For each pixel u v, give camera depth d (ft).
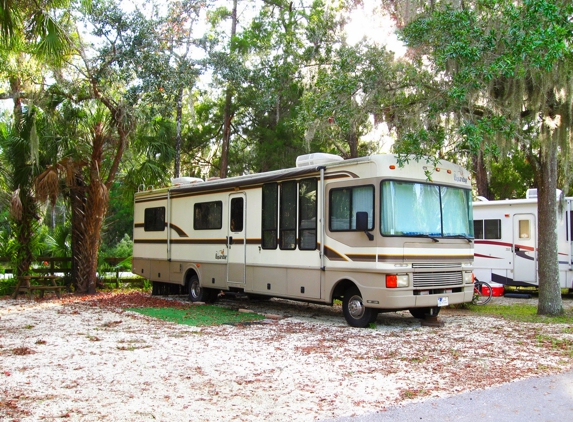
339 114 36.24
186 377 20.74
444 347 26.48
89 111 50.85
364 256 30.89
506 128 31.40
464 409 17.04
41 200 47.26
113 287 57.88
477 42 30.94
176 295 50.72
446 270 32.42
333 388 19.36
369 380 20.45
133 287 58.65
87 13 44.75
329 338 28.76
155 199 49.14
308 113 37.11
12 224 52.24
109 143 53.11
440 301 31.91
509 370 21.98
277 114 67.46
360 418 16.22
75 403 17.54
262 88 60.13
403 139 30.76
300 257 34.86
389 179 30.66
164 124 58.39
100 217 52.31
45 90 49.90
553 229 37.35
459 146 31.81
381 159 30.81
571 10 29.86
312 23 67.56
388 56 35.96
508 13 30.32
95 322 34.19
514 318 35.99
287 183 36.11
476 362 23.36
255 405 17.44
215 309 40.50
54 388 19.21
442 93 32.96
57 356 24.30
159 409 16.98
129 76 47.96
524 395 18.52
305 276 34.50
